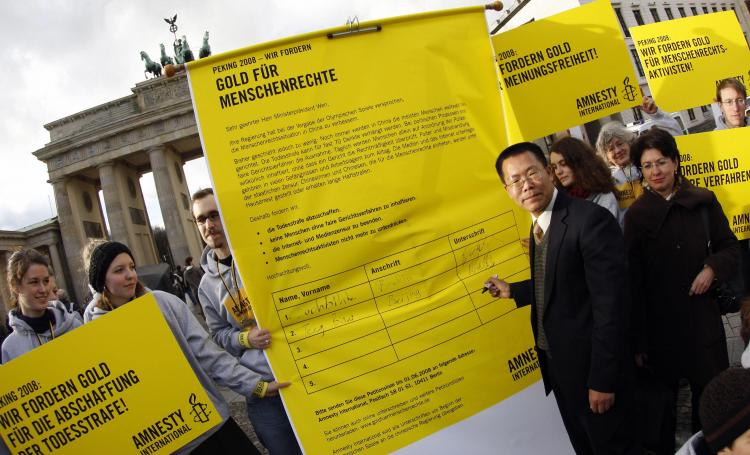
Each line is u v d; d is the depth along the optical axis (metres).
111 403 2.48
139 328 2.51
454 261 2.72
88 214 48.78
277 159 2.55
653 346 3.21
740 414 1.36
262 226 2.54
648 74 4.24
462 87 2.79
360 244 2.62
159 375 2.51
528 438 2.77
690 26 4.36
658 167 3.08
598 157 3.44
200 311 15.83
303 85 2.58
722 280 2.99
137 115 42.28
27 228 49.66
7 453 2.46
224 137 2.52
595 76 3.46
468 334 2.72
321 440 2.56
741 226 3.87
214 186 2.51
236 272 2.99
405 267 2.66
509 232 2.80
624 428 2.44
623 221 3.33
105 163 44.03
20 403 2.45
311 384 2.58
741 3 40.53
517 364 2.80
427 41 2.74
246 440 2.72
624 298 2.31
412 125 2.69
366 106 2.64
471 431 2.70
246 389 2.63
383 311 2.64
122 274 2.64
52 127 45.38
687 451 1.57
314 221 2.58
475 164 2.78
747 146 3.87
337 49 2.62
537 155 2.49
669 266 3.09
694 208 3.10
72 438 2.46
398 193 2.66
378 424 2.61
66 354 2.46
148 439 2.50
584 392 2.47
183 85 43.31
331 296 2.60
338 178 2.60
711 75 4.35
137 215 48.41
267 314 2.56
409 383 2.64
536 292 2.62
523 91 3.44
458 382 2.70
